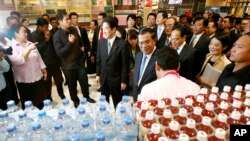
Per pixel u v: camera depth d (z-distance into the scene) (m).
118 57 2.33
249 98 1.01
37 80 2.33
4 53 1.94
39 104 2.43
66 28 2.59
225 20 4.23
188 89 1.15
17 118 1.09
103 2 5.95
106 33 2.27
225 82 1.38
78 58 2.81
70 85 2.86
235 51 1.29
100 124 1.08
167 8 6.72
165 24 3.08
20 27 2.08
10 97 2.15
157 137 0.74
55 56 3.13
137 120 0.96
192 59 1.96
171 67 1.20
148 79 1.69
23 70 2.18
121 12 6.24
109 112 1.21
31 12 5.38
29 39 2.83
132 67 2.80
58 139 0.94
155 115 0.90
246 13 5.22
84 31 3.96
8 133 0.91
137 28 3.98
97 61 2.60
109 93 2.62
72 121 1.08
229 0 6.59
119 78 2.44
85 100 1.18
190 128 0.78
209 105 0.92
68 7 5.72
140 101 1.08
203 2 6.66
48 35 2.99
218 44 1.78
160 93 1.12
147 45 1.65
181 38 1.99
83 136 1.01
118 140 1.03
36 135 0.95
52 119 1.08
